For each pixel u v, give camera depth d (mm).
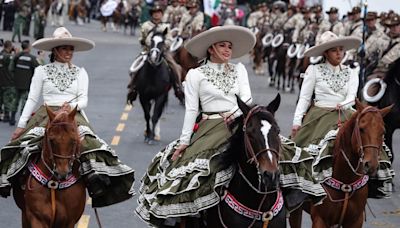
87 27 88562
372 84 24062
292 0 66500
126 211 20594
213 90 14008
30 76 33250
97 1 103875
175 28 41969
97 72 49500
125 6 84500
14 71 33094
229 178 13148
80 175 15102
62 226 15070
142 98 29172
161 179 14078
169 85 29453
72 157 14266
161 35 29625
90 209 20594
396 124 23672
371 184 16625
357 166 15320
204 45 14203
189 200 13297
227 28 14000
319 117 16375
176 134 31359
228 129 13516
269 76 49938
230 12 78000
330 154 15727
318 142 16062
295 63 45125
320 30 45875
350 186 15539
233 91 14086
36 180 14836
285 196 13820
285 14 56750
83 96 15828
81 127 15258
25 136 15305
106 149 15234
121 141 29453
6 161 15398
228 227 13133
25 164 14992
